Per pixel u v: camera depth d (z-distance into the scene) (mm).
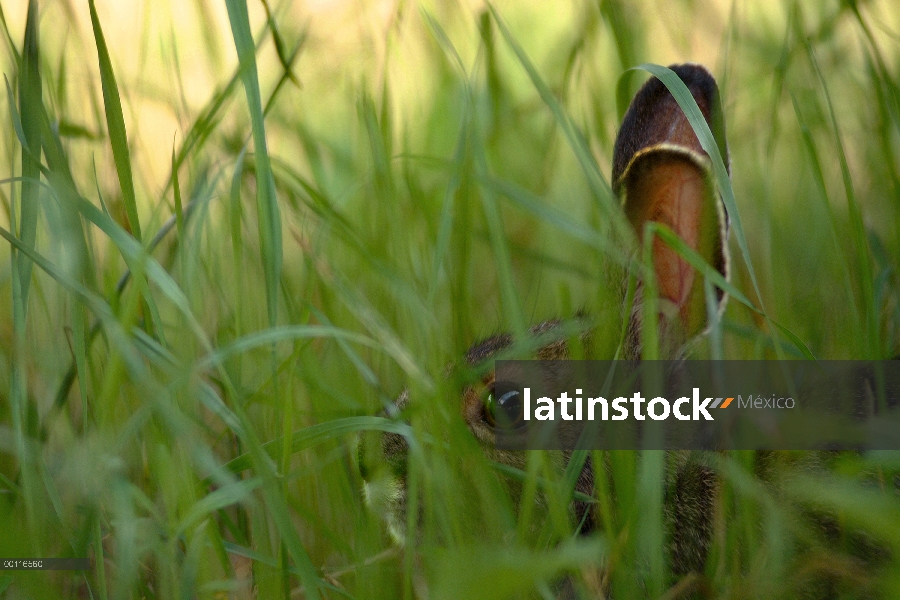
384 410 3469
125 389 3246
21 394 2820
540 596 2771
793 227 4484
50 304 3879
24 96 2906
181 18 5070
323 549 3156
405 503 3422
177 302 2576
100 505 2717
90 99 4133
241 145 3930
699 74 3350
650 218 3357
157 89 4230
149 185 4277
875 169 4320
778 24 5719
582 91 4852
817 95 4469
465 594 1820
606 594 2896
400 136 4652
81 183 3980
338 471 3125
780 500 3078
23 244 2605
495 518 2738
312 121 5141
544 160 4520
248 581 2648
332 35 5148
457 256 3771
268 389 3406
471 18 5371
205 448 2629
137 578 2760
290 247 4445
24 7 4891
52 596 2438
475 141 3281
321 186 4027
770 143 3986
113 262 3574
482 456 2682
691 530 3311
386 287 3555
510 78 5793
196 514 2381
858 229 3186
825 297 4016
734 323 3471
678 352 3414
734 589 2666
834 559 2734
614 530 3002
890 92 3793
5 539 2383
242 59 2736
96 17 2666
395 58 4988
